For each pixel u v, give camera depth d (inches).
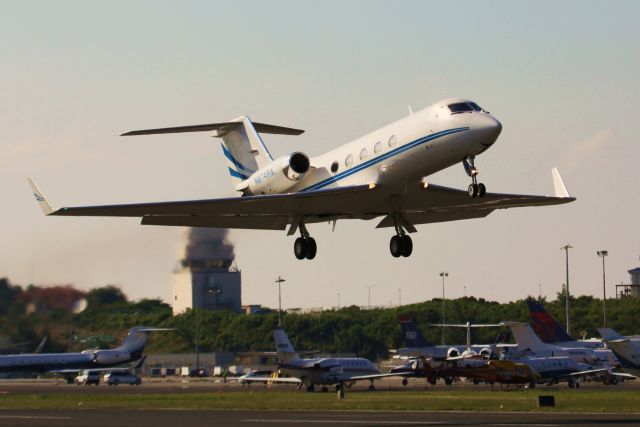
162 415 4817.9
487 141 3838.6
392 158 4052.7
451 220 4707.2
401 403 5733.3
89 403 6136.8
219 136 5216.5
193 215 4372.5
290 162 4414.4
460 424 3944.4
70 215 4227.4
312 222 4544.8
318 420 4306.1
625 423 3887.8
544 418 4291.3
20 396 7628.0
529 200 4419.3
